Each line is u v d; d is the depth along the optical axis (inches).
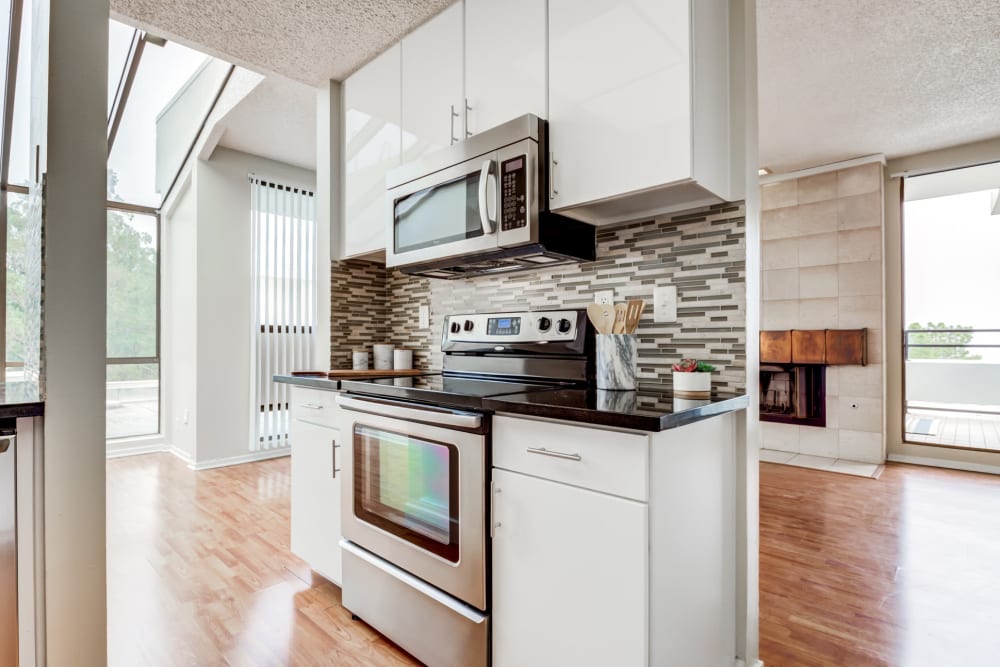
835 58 110.0
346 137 97.0
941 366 253.6
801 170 179.0
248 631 69.5
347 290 101.0
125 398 180.1
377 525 68.1
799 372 180.4
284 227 174.7
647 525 42.5
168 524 110.0
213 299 160.9
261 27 81.0
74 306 45.6
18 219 69.1
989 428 219.6
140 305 183.0
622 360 61.4
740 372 59.0
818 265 175.6
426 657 61.1
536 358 72.6
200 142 155.1
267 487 137.9
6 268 71.4
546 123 62.5
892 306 171.8
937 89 123.7
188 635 68.4
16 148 67.1
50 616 44.3
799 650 65.4
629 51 54.5
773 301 184.4
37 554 43.8
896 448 170.9
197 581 84.0
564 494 47.8
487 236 65.9
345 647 66.1
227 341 163.8
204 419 158.7
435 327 97.0
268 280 170.2
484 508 54.5
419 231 77.4
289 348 175.9
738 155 59.3
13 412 42.0
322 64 93.3
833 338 169.8
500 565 53.4
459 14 73.9
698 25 51.9
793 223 180.4
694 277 62.7
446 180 71.9
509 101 66.6
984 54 108.3
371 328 105.3
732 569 59.1
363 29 81.9
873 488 138.9
